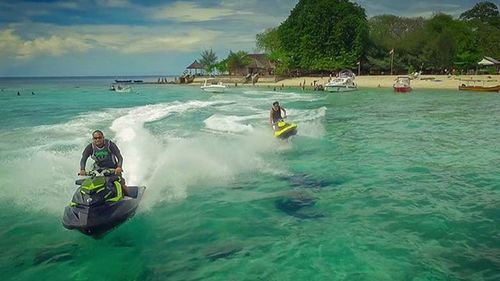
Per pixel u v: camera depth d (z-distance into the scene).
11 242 7.20
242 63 99.94
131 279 6.03
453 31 88.75
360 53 85.69
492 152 14.51
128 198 7.93
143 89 72.56
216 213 8.65
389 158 13.73
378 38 90.38
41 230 7.68
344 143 16.50
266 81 84.88
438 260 6.52
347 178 11.34
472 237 7.39
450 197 9.62
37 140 15.29
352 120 23.98
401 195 9.80
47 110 27.23
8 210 8.59
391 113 27.89
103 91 60.94
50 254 6.79
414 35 90.19
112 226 7.25
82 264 6.46
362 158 13.74
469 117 25.12
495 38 95.75
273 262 6.49
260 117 24.09
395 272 6.12
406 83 53.03
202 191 10.08
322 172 11.96
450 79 67.25
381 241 7.23
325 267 6.29
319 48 87.81
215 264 6.46
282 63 90.25
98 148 7.83
